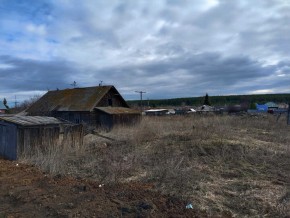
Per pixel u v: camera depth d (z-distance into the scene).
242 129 21.41
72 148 13.30
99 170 9.47
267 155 11.52
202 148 12.22
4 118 13.80
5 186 8.08
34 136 13.13
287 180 8.30
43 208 6.39
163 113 52.16
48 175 9.25
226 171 9.30
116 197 6.95
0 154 14.11
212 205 6.43
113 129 22.98
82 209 6.21
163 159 10.70
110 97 28.59
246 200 6.68
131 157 10.95
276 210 6.12
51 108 28.42
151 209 6.10
